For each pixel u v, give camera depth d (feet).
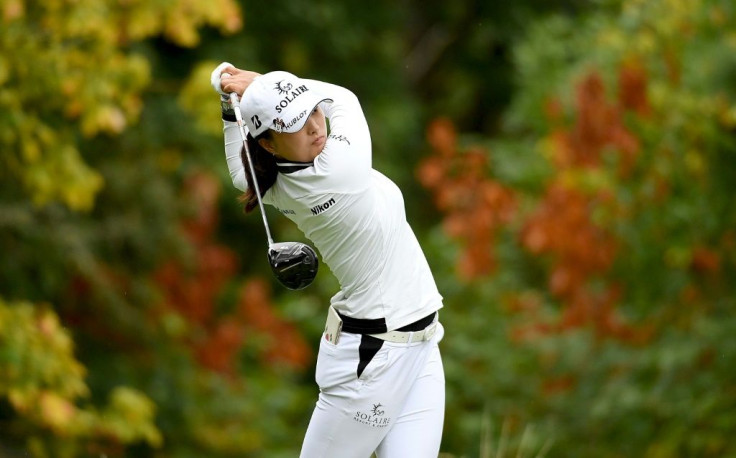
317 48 178.91
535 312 114.11
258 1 169.99
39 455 97.04
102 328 119.14
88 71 85.81
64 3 84.84
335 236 47.70
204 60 158.92
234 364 131.13
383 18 190.70
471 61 221.66
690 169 100.37
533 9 213.25
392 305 48.57
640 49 106.22
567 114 114.11
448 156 115.44
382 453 50.67
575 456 102.53
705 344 98.73
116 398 97.76
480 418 104.99
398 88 193.57
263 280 164.96
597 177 103.45
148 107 137.39
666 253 102.32
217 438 124.36
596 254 104.17
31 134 87.04
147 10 87.92
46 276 109.29
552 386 107.04
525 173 127.85
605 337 105.50
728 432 95.96
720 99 95.45
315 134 46.73
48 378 86.99
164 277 122.42
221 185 145.28
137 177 120.57
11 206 102.37
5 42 82.99
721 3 100.17
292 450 128.36
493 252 115.03
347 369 49.21
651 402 99.40
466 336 114.93
